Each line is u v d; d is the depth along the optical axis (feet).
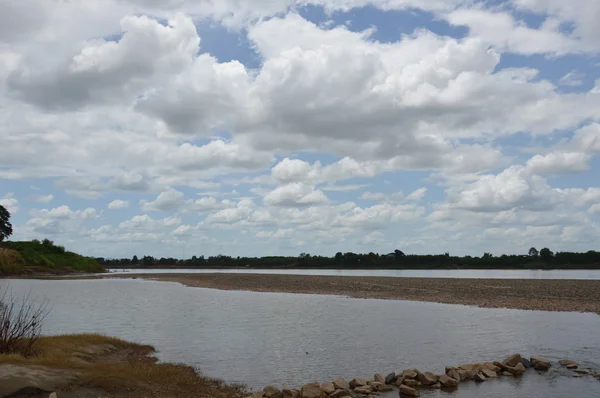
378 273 448.65
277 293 211.41
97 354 72.28
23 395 44.91
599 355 75.41
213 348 83.35
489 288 191.93
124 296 196.95
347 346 84.64
